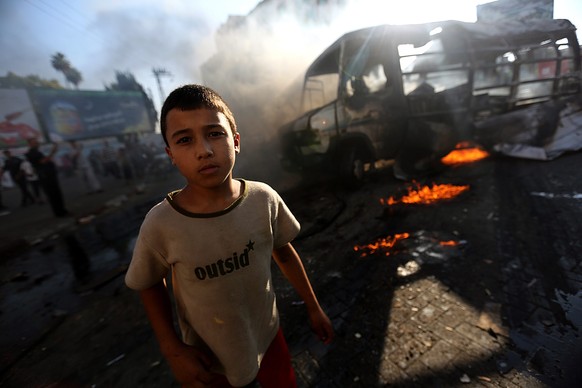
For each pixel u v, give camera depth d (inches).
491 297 76.5
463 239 107.0
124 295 115.1
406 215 137.1
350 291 90.0
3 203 415.2
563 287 75.7
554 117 189.8
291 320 82.3
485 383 55.1
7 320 112.0
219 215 29.8
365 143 188.1
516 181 151.5
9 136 521.7
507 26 217.0
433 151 193.3
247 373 35.5
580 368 54.5
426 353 63.5
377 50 192.7
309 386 61.7
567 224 103.3
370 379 60.3
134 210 263.0
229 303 32.4
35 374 80.4
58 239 209.0
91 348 87.1
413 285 86.7
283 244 40.2
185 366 31.7
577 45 230.1
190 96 26.4
